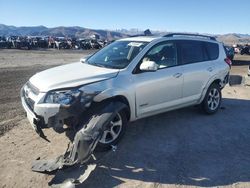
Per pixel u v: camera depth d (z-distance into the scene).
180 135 6.12
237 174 4.66
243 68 21.50
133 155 5.15
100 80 5.13
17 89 10.27
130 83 5.44
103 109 4.88
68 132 6.00
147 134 6.09
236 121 7.16
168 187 4.26
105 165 4.79
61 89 4.79
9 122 6.62
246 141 5.97
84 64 6.06
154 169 4.72
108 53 6.26
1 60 21.61
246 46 42.56
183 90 6.52
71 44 48.41
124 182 4.34
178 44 6.59
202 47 7.17
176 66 6.39
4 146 5.40
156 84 5.86
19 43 41.97
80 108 4.73
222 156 5.26
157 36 6.45
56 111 4.62
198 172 4.68
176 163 4.94
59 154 5.10
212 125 6.78
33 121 4.81
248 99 9.66
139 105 5.66
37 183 4.26
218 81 7.50
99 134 4.59
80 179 4.18
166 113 7.44
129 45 6.16
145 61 5.76
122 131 5.31
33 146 5.41
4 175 4.46
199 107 7.43
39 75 5.49
